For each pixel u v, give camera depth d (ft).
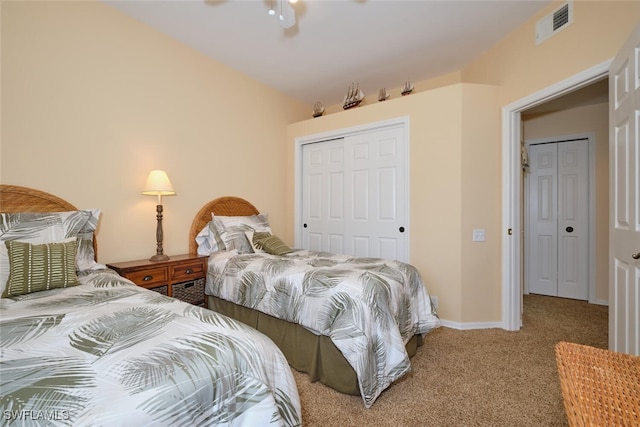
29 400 2.17
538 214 13.46
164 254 9.07
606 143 11.92
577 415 2.27
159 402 2.39
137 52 8.37
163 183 8.21
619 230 5.39
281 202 13.30
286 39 9.33
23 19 6.40
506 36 9.18
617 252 5.47
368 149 11.42
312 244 13.17
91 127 7.47
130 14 8.11
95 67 7.54
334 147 12.52
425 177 9.92
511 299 9.14
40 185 6.65
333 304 5.93
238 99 11.35
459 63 10.88
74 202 7.17
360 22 8.51
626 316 5.10
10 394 2.21
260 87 12.28
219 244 9.44
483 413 5.21
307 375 6.46
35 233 5.77
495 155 9.46
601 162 12.01
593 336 8.59
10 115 6.25
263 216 11.30
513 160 9.22
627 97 5.11
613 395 2.52
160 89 8.93
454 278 9.37
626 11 6.10
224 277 8.22
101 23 7.63
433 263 9.73
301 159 13.48
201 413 2.60
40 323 3.56
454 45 9.73
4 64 6.17
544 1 7.70
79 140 7.26
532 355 7.36
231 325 3.67
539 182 13.44
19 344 3.06
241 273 7.82
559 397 5.66
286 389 3.55
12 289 4.72
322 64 10.86
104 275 6.08
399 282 6.69
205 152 10.21
